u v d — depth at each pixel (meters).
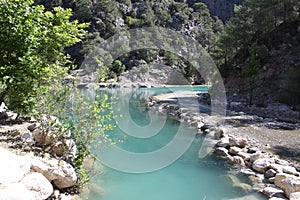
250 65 21.31
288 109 18.62
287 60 25.41
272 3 32.72
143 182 6.86
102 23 55.75
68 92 6.37
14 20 5.49
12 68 5.50
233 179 7.10
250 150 9.31
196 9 87.62
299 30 29.02
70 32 6.37
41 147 5.98
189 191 6.41
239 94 26.28
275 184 6.54
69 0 62.78
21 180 4.21
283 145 10.01
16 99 6.35
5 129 6.79
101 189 6.05
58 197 4.79
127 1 68.69
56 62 6.31
